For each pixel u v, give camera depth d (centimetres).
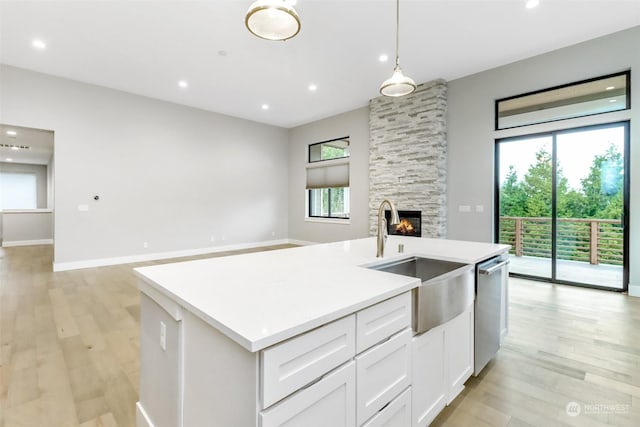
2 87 443
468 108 488
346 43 382
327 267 163
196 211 655
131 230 568
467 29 352
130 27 348
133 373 207
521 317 302
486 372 209
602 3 308
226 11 319
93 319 298
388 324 121
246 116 714
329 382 95
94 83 516
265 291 118
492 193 467
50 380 198
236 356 85
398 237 300
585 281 409
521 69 434
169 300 121
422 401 144
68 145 500
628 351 236
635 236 358
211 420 99
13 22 338
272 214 796
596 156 390
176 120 621
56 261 494
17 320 295
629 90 358
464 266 181
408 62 437
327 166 728
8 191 1005
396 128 556
